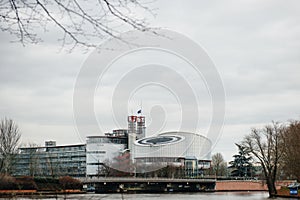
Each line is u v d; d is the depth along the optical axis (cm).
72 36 816
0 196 2253
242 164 19538
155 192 14175
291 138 9581
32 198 2258
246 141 10625
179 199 9444
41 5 789
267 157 10475
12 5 788
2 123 8569
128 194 12388
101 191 12475
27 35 813
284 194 10438
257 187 16388
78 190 8762
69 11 792
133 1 786
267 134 10581
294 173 9512
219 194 13038
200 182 15012
